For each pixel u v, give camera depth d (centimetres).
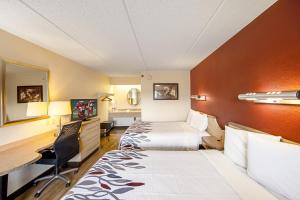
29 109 254
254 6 171
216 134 304
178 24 210
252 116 210
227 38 263
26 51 257
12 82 229
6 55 224
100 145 475
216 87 328
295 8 144
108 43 277
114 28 219
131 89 728
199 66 446
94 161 361
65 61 363
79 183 146
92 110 478
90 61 407
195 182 145
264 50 183
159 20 199
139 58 384
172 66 488
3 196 194
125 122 743
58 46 288
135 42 273
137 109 730
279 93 137
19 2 158
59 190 247
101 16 187
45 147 232
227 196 124
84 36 245
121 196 126
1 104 212
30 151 209
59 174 265
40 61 286
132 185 141
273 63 170
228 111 276
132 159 199
